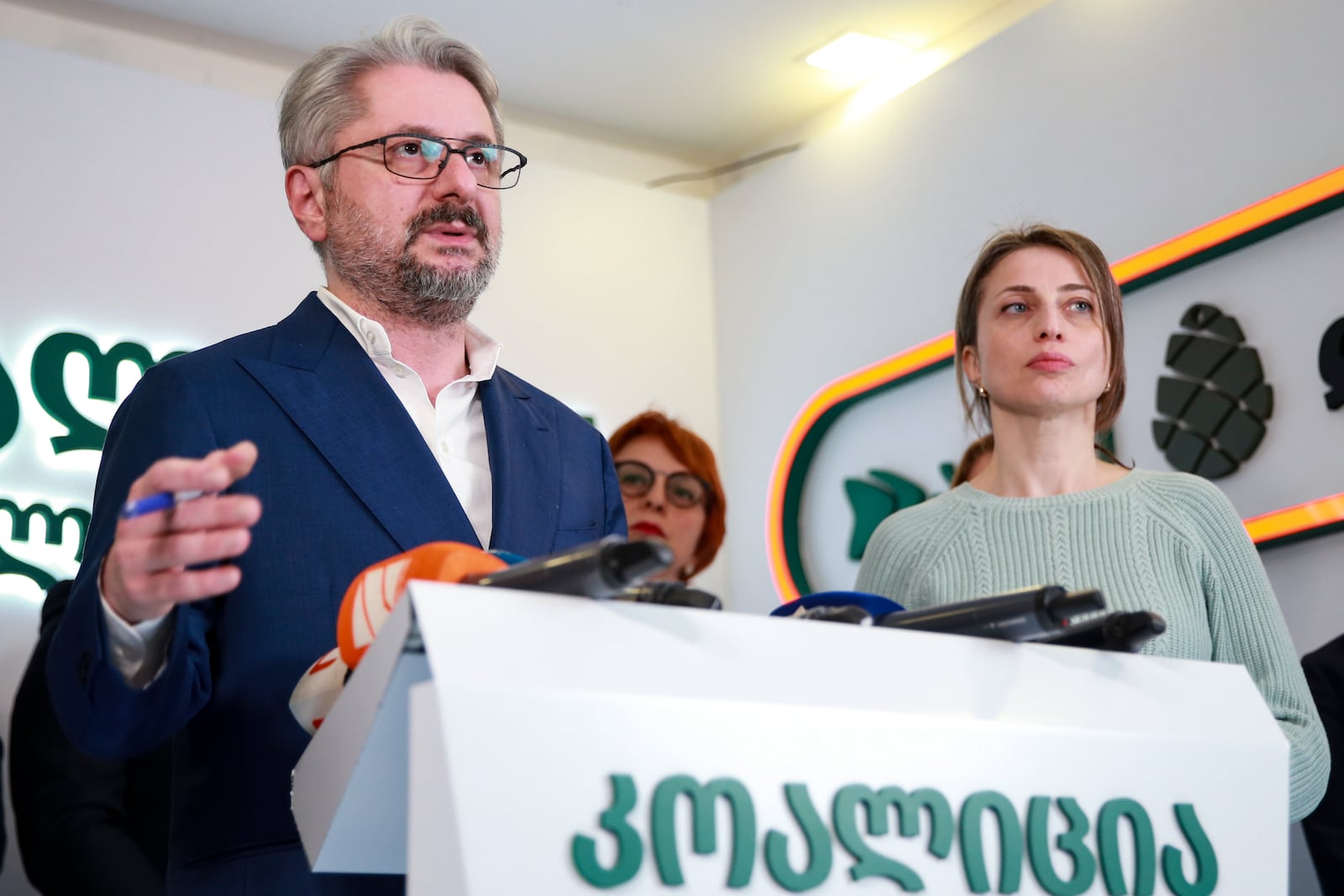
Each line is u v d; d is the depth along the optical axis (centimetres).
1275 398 309
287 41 415
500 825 59
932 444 402
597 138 483
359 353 132
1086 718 78
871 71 438
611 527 147
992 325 177
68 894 213
